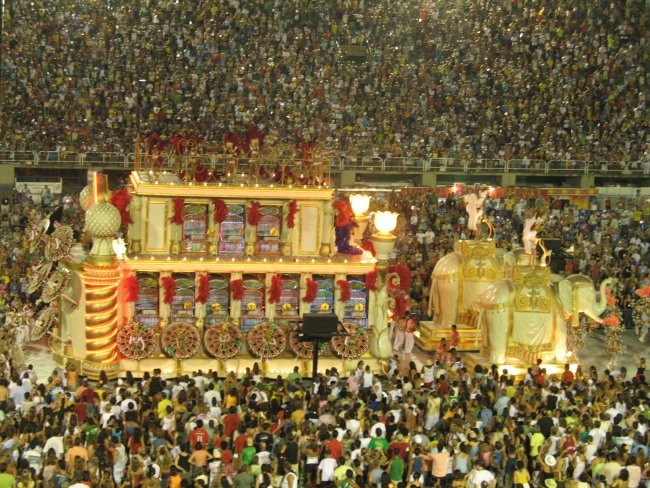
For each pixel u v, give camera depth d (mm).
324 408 40281
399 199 75500
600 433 39500
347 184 83062
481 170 84562
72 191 78875
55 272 48781
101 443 36125
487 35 96812
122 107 85250
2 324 51250
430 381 46469
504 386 44750
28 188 76812
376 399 42031
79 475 33188
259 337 50562
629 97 91875
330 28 97000
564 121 89562
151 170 52375
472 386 44219
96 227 47875
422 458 36906
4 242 63000
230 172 52406
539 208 73500
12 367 45094
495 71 93500
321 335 43688
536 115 89938
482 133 88562
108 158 79500
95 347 48875
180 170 51500
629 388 46031
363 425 39062
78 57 89125
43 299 48281
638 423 40594
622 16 98562
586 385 45062
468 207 57469
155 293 50438
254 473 34812
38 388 41281
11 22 90812
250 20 94375
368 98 89812
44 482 33250
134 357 49438
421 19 98375
